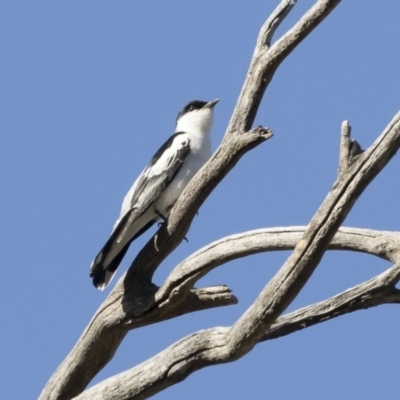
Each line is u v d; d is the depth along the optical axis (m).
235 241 12.54
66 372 14.16
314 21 12.12
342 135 10.53
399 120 10.25
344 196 10.53
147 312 13.23
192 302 13.07
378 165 10.40
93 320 13.72
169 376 12.73
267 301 11.26
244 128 12.41
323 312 12.55
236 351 12.11
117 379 13.12
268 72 12.41
